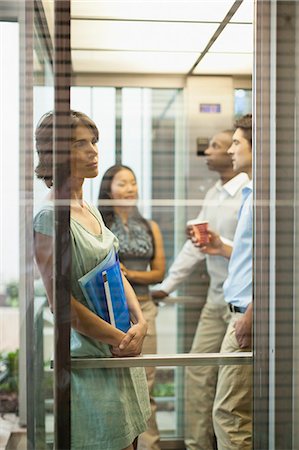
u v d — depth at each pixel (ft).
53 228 5.80
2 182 5.75
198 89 9.54
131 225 8.97
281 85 5.90
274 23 5.86
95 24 7.45
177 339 8.89
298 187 5.92
